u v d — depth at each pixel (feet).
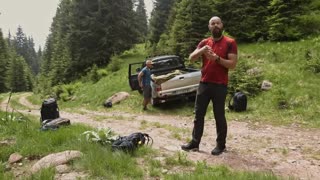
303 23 64.75
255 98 45.73
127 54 134.31
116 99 62.59
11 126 28.78
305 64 50.19
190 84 49.88
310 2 69.97
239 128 34.17
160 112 49.98
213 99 22.02
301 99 41.63
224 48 21.20
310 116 37.45
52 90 119.44
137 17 136.05
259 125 35.73
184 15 75.97
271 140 28.07
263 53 59.26
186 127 35.81
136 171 17.75
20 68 279.08
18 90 276.00
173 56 58.70
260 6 71.67
